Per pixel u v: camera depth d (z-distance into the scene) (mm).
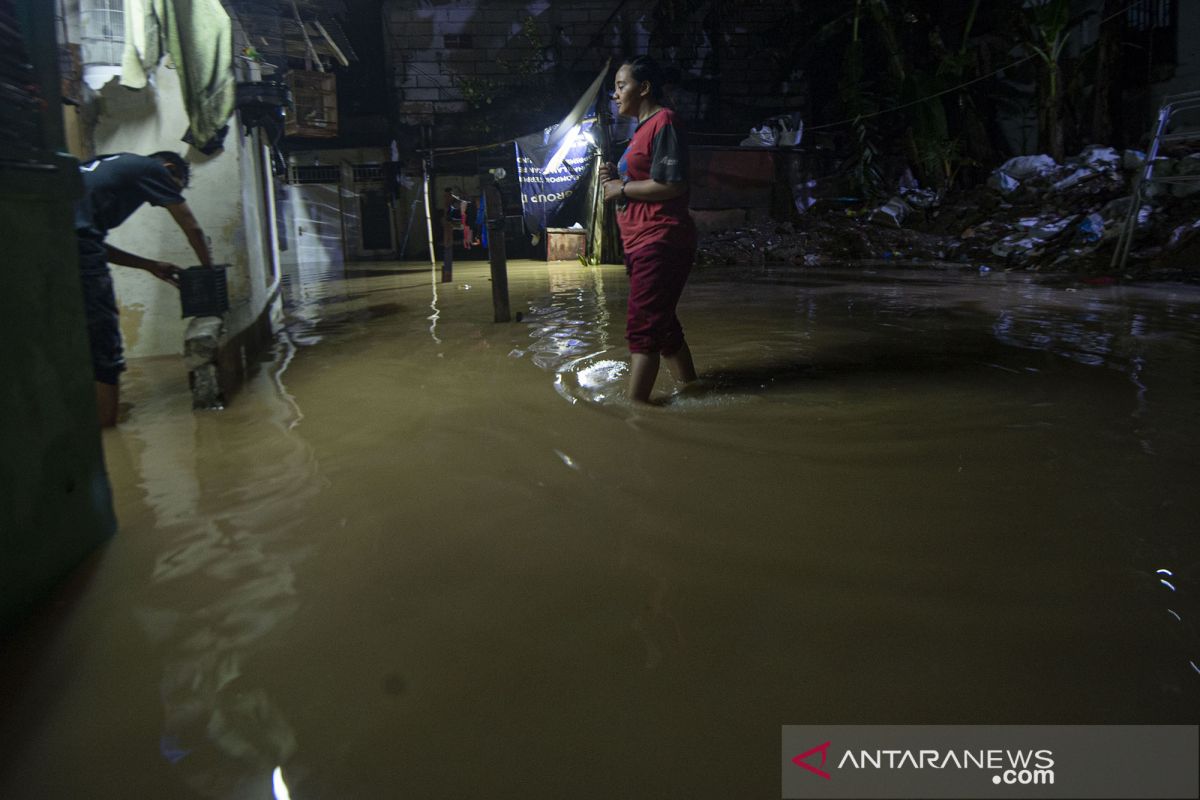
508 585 1817
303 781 1212
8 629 1651
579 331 5762
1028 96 17047
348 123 19609
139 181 3580
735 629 1607
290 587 1834
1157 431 2924
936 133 16203
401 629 1639
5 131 1734
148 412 3623
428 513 2262
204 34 4902
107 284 3385
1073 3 16516
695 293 8453
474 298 8523
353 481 2553
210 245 5430
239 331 4305
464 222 18062
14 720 1375
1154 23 14984
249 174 6250
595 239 15203
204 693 1438
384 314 7246
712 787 1188
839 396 3562
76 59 5137
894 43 16328
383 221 19938
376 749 1279
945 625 1604
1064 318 6039
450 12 19672
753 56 20234
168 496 2463
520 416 3303
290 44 7199
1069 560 1874
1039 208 13406
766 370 4188
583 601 1735
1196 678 1411
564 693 1413
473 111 19984
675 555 1953
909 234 14172
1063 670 1445
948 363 4301
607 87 14523
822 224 15859
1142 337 5078
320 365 4645
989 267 11461
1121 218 11188
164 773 1238
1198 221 9961
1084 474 2469
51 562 1847
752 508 2240
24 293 1789
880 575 1822
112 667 1527
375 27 19578
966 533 2043
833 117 19188
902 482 2434
